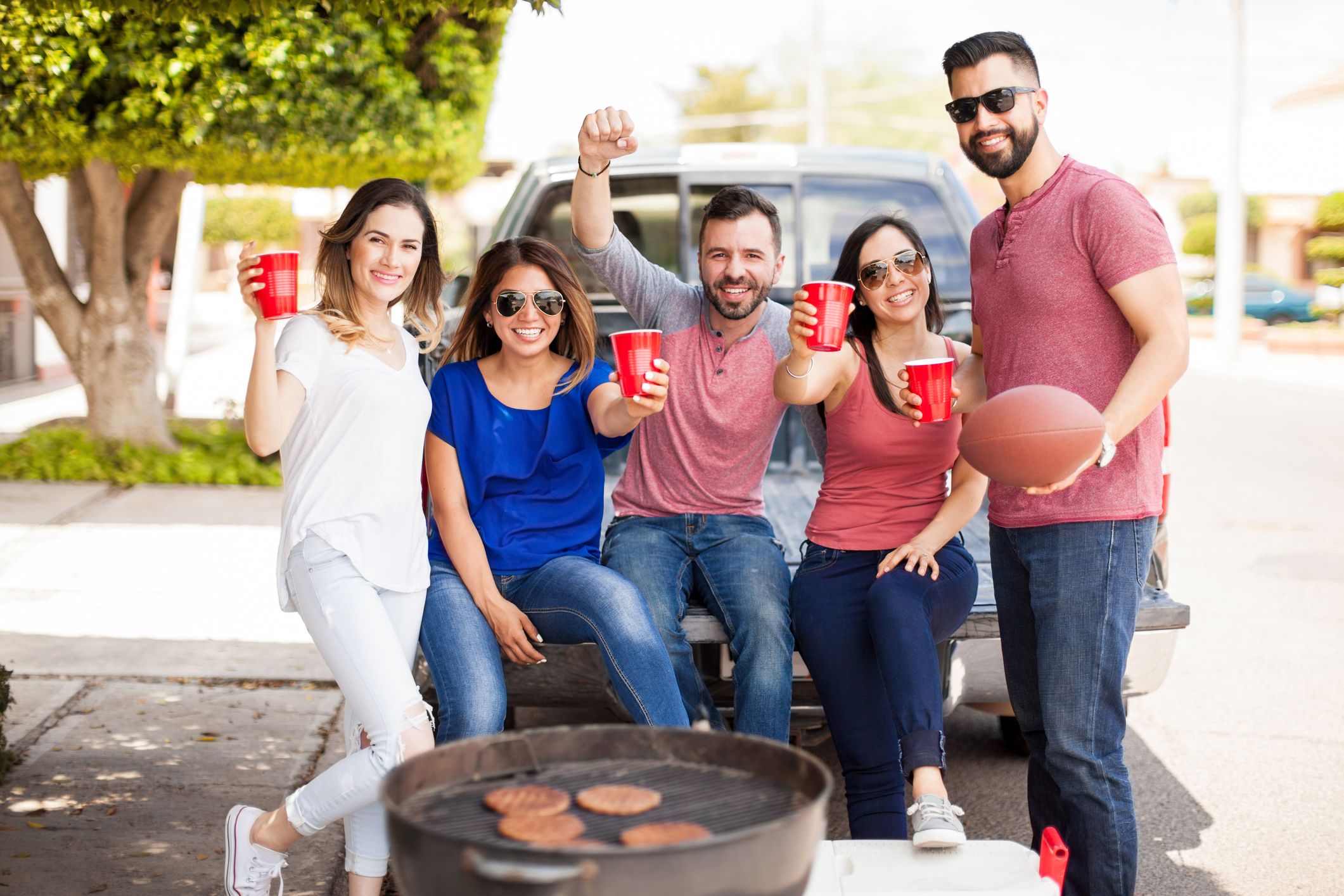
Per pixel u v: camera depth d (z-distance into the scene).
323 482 2.69
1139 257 2.51
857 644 3.00
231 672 4.86
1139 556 2.64
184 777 3.79
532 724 4.42
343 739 4.18
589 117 3.04
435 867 1.51
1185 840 3.58
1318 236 34.34
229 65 6.80
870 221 3.06
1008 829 3.65
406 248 2.80
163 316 25.08
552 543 3.12
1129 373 2.50
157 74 6.49
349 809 2.62
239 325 26.47
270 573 6.41
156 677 4.78
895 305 3.03
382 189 2.79
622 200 5.22
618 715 3.15
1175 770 4.13
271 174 9.05
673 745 1.91
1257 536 7.79
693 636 3.13
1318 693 4.90
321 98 6.88
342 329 2.73
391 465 2.72
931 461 3.09
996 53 2.62
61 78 6.43
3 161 7.66
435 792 1.78
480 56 8.50
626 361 2.68
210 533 7.31
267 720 4.34
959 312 4.87
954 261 5.19
